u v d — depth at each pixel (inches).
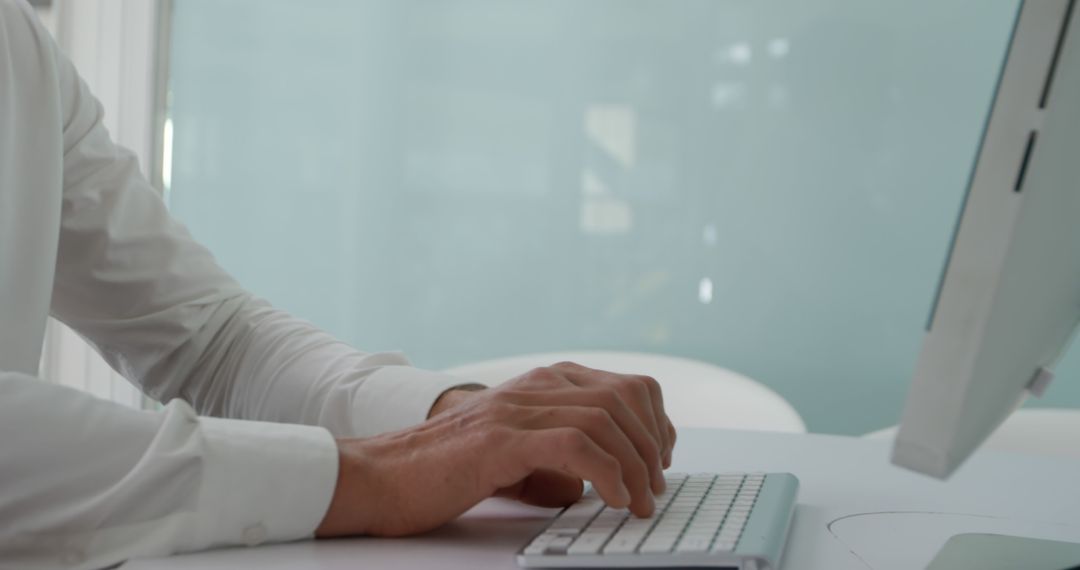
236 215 115.2
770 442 40.8
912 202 99.3
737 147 104.0
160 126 114.4
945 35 97.6
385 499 25.8
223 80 114.7
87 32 111.6
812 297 102.5
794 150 102.3
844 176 101.0
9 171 36.0
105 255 39.9
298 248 114.6
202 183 115.4
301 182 114.1
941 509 30.4
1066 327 25.3
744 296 104.4
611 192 107.6
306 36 113.3
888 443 41.3
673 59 105.3
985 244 18.9
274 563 23.3
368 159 113.0
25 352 36.5
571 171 108.4
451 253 111.7
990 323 19.1
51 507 23.6
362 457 26.5
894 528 28.0
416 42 111.3
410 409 32.6
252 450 25.0
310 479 25.3
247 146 114.8
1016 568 24.4
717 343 105.3
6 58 36.3
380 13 111.9
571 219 108.8
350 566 23.1
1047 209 19.8
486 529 27.2
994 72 96.3
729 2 103.3
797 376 103.3
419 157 112.0
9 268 36.1
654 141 106.2
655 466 27.2
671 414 71.7
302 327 39.7
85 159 40.6
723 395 70.5
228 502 24.4
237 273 115.6
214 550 24.4
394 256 113.0
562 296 109.4
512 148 109.8
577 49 107.7
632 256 107.4
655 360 74.2
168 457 23.9
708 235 105.2
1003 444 59.7
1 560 23.2
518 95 109.4
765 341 104.0
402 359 36.4
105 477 23.8
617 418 27.1
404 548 24.9
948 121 97.9
